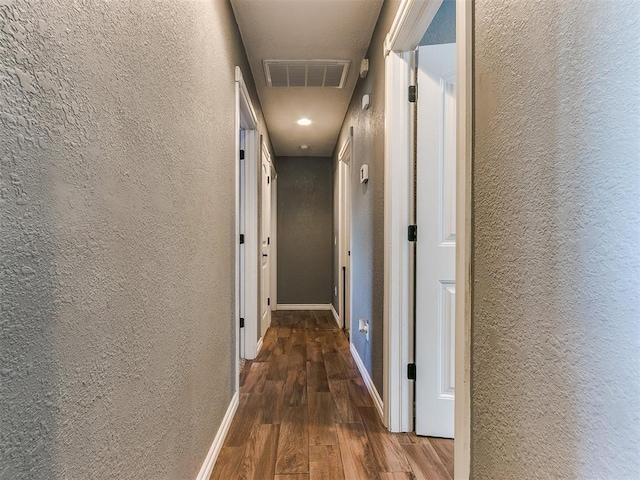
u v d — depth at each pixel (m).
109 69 0.72
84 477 0.64
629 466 0.49
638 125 0.48
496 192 0.84
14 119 0.48
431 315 1.75
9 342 0.47
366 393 2.31
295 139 4.64
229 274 1.92
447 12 1.89
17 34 0.48
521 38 0.74
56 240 0.56
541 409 0.68
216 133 1.63
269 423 1.91
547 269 0.66
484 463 0.89
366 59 2.48
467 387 0.95
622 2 0.50
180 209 1.14
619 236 0.51
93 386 0.67
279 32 2.27
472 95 0.94
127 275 0.80
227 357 1.86
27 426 0.51
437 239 1.74
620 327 0.51
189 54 1.23
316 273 5.52
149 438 0.91
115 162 0.74
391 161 1.81
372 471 1.49
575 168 0.60
